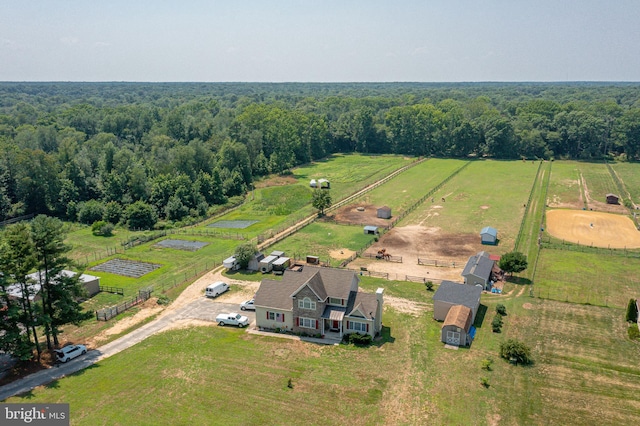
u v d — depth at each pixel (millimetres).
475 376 45125
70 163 116500
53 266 50438
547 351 49656
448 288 58281
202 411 40156
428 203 116500
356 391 42875
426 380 44500
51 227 49344
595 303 61406
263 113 175625
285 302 54750
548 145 179000
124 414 39656
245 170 141125
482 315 58250
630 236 89750
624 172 149000
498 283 68000
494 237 85625
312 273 56750
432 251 82625
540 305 60938
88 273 75625
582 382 44156
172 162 129125
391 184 138250
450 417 39281
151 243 91875
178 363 47906
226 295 65375
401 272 72875
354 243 87188
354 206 115438
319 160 186375
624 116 174000
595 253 80375
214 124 186500
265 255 80500
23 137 138750
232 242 90938
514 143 178250
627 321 56281
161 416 39438
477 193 124750
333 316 52531
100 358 49219
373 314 51656
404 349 50406
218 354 49688
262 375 45594
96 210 106938
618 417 39250
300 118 180875
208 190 121625
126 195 113812
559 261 76812
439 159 179250
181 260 81375
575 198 118625
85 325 56969
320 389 43250
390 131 199375
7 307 47250
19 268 46250
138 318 58906
